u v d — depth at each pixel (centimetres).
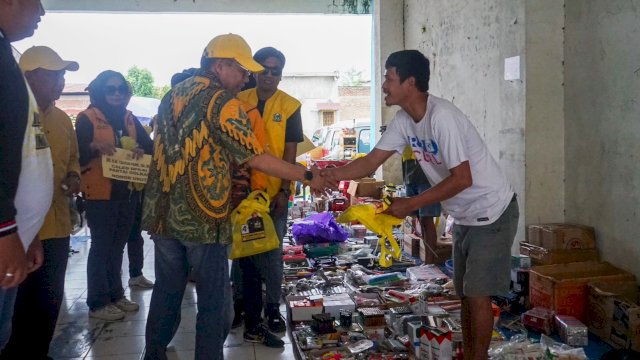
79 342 370
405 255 591
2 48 153
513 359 317
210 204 258
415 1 823
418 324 339
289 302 400
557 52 459
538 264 433
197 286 271
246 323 367
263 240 310
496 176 275
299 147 392
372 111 980
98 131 399
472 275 275
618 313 343
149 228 267
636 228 387
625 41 391
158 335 274
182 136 258
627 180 394
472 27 605
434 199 267
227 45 266
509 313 414
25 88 159
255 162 265
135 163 404
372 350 338
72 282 521
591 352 344
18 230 169
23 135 156
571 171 456
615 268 404
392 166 860
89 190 396
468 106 623
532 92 461
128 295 474
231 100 259
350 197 834
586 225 439
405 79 266
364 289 452
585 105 436
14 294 199
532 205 465
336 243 595
